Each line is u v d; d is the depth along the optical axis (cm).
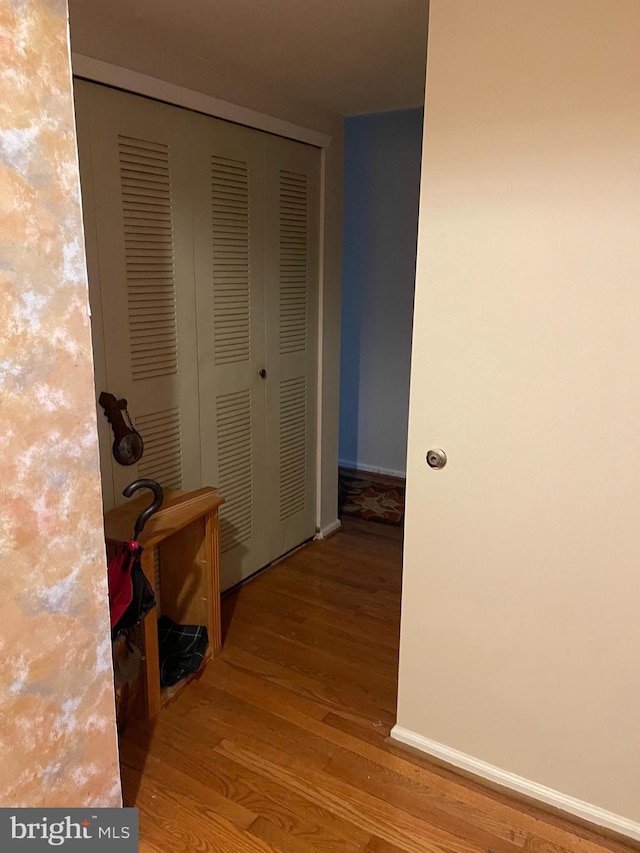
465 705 177
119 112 192
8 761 120
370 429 452
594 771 162
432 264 156
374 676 222
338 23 182
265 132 252
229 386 255
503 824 164
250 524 283
